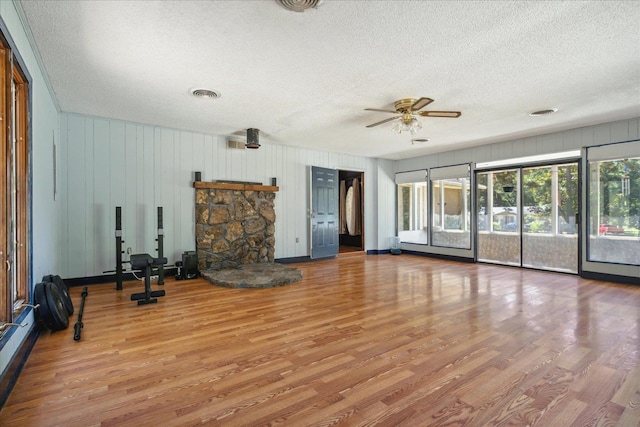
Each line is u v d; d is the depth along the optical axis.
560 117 4.54
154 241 5.02
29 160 2.49
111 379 2.01
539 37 2.45
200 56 2.74
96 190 4.55
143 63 2.87
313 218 6.82
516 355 2.35
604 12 2.13
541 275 5.30
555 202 5.62
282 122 4.80
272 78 3.20
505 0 2.02
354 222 8.12
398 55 2.74
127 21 2.22
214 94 3.64
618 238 4.80
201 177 5.42
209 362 2.25
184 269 4.98
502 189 6.32
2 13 1.79
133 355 2.35
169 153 5.16
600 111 4.27
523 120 4.69
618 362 2.24
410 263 6.62
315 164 6.96
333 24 2.28
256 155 6.10
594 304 3.62
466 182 6.82
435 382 1.99
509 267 6.10
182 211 5.28
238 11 2.12
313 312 3.36
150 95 3.67
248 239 5.84
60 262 4.28
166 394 1.85
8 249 2.04
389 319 3.14
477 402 1.78
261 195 6.03
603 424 1.60
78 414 1.66
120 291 4.20
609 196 4.89
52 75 3.11
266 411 1.70
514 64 2.91
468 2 2.04
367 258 7.33
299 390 1.90
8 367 1.90
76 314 3.27
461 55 2.74
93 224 4.54
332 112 4.29
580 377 2.04
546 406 1.74
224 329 2.87
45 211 3.22
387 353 2.39
